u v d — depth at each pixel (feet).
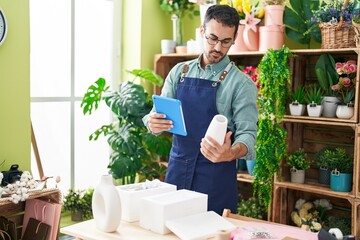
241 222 5.76
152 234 5.27
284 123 10.05
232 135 7.36
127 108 10.62
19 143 9.23
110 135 11.49
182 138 7.48
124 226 5.55
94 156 12.18
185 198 5.59
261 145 9.67
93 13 11.78
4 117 8.94
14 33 9.00
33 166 10.69
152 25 12.35
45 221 7.66
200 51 11.03
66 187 11.53
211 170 7.27
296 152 10.12
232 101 7.23
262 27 10.04
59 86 11.19
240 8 10.30
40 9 10.64
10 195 7.60
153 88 12.53
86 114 11.88
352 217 9.05
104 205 5.42
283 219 10.18
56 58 11.07
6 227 7.75
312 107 9.46
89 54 11.82
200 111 7.36
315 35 10.03
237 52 10.36
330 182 9.55
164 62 12.25
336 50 9.06
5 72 8.90
